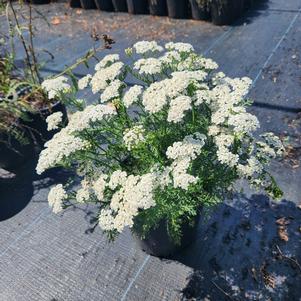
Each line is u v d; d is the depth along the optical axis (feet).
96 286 8.03
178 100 6.00
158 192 6.11
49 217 9.76
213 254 8.25
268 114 11.91
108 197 6.93
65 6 24.25
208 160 6.72
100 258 8.53
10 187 10.95
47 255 8.82
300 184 9.53
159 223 7.16
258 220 8.81
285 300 7.34
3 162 11.28
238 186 9.59
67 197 6.77
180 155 5.94
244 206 9.14
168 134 6.75
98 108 6.46
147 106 6.15
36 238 9.27
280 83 13.28
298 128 11.23
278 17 18.04
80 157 6.92
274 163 10.16
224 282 7.73
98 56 17.17
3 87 11.53
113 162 7.43
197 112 6.89
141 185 5.70
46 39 19.66
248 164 6.84
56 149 6.25
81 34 19.83
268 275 7.77
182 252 8.35
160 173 6.05
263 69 14.26
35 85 11.12
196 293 7.62
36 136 11.49
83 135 6.89
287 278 7.67
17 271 8.58
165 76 7.84
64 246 8.96
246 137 6.95
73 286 8.11
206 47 16.62
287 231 8.52
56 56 17.78
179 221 6.76
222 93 6.74
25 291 8.18
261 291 7.52
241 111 6.24
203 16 18.99
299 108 11.98
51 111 11.27
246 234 8.56
